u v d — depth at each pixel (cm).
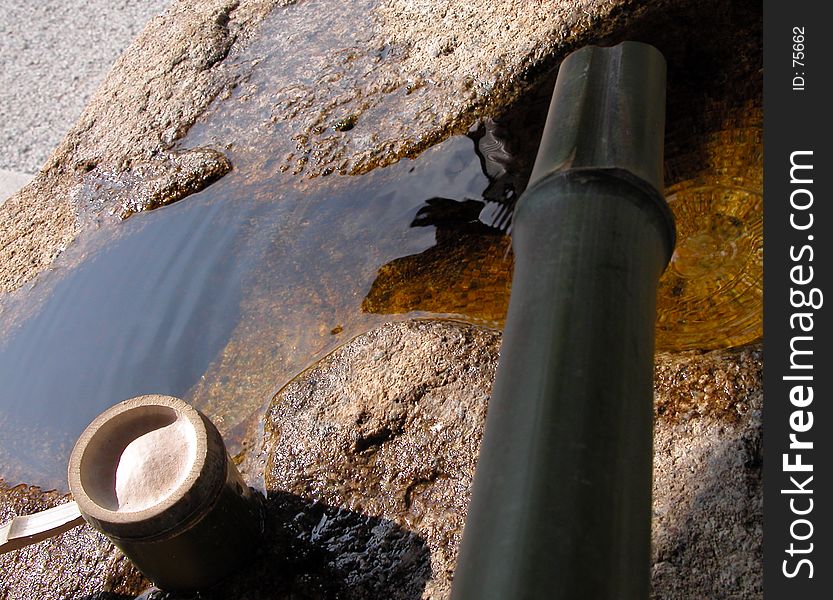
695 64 85
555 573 32
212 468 54
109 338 75
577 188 42
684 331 70
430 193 80
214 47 98
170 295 77
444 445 59
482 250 74
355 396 63
